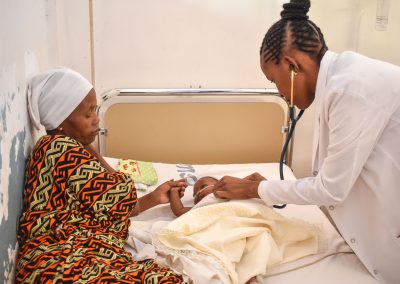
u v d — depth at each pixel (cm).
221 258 131
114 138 240
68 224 128
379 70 124
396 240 132
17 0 139
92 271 115
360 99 119
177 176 212
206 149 247
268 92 235
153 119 239
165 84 243
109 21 229
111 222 135
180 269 129
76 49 231
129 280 114
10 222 119
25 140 141
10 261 118
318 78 128
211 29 236
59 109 144
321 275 139
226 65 243
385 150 126
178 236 141
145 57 237
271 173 221
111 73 238
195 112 240
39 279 111
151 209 179
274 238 148
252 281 135
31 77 154
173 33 235
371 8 240
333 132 124
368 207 134
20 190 132
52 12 216
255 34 239
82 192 131
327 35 244
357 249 138
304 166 264
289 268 142
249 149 249
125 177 140
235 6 234
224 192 152
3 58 116
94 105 150
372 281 136
